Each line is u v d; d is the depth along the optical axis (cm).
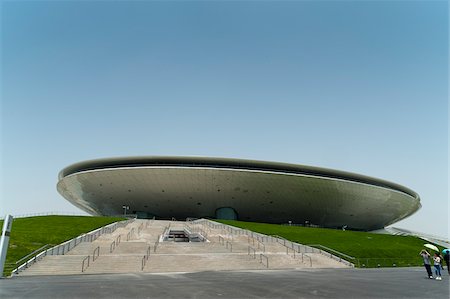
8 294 1043
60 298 968
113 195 5866
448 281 1507
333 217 6688
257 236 3409
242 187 5484
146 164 5453
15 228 3131
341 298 991
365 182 6097
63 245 2294
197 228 3919
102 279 1472
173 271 1908
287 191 5606
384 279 1555
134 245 2573
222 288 1171
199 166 5416
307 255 2625
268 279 1470
